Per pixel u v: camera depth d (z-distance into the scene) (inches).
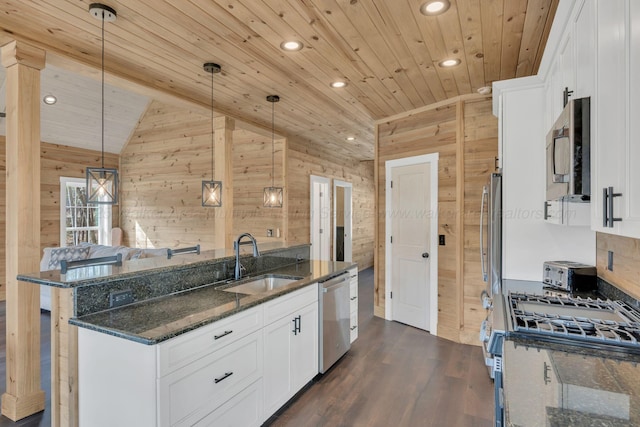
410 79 132.7
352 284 143.3
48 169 231.3
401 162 175.9
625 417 32.3
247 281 112.6
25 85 96.3
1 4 84.7
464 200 149.9
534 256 101.1
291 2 84.6
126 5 85.8
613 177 44.9
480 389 109.6
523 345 51.3
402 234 176.1
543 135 99.6
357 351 140.0
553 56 84.7
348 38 102.0
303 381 107.0
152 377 60.5
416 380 115.5
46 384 112.3
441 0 83.0
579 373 42.0
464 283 149.6
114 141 254.8
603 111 48.6
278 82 136.8
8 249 95.3
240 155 233.0
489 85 137.3
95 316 72.1
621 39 42.9
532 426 30.7
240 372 79.9
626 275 70.0
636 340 49.9
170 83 137.9
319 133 226.1
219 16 90.8
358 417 94.7
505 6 85.0
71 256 185.2
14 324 94.5
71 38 102.0
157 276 87.7
